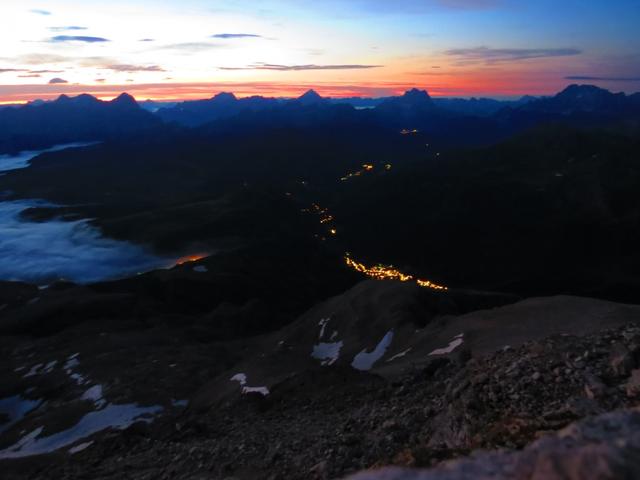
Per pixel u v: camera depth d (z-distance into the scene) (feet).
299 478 54.95
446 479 22.67
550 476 20.10
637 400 38.22
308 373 114.93
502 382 49.24
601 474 18.56
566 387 44.27
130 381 201.77
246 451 70.03
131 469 77.25
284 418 90.84
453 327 172.86
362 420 67.56
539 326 137.80
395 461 41.32
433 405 61.46
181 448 82.43
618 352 46.57
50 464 97.66
